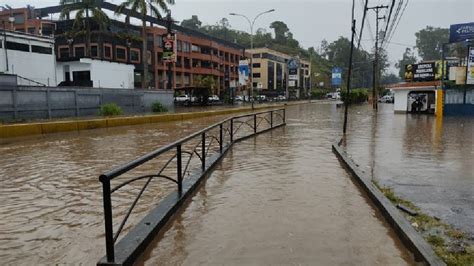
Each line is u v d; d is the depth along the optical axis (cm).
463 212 525
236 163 902
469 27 2680
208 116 2883
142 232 423
